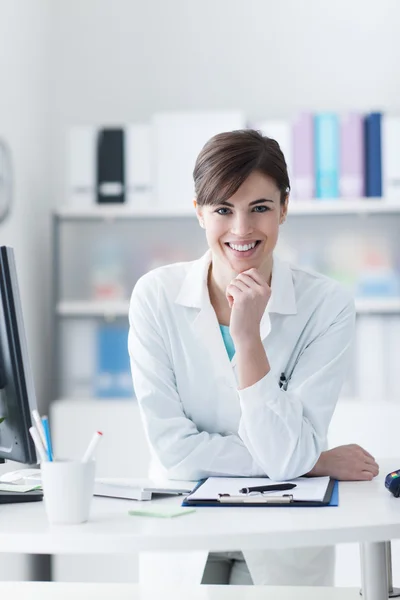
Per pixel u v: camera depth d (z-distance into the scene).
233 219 1.67
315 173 3.67
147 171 3.73
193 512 1.34
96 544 1.17
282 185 1.69
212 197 1.65
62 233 3.92
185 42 4.15
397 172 3.65
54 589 1.94
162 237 3.88
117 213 3.74
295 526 1.22
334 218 3.79
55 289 3.79
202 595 1.88
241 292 1.62
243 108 4.12
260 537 1.18
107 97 4.18
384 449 3.55
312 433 1.63
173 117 3.71
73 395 3.79
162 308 1.85
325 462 1.67
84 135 3.76
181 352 1.84
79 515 1.26
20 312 1.50
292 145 3.67
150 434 1.76
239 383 1.64
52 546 1.18
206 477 1.70
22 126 3.76
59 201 4.16
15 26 3.68
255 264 1.71
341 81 4.08
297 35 4.11
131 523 1.26
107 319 3.85
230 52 4.14
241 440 1.72
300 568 2.04
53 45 4.20
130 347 1.88
